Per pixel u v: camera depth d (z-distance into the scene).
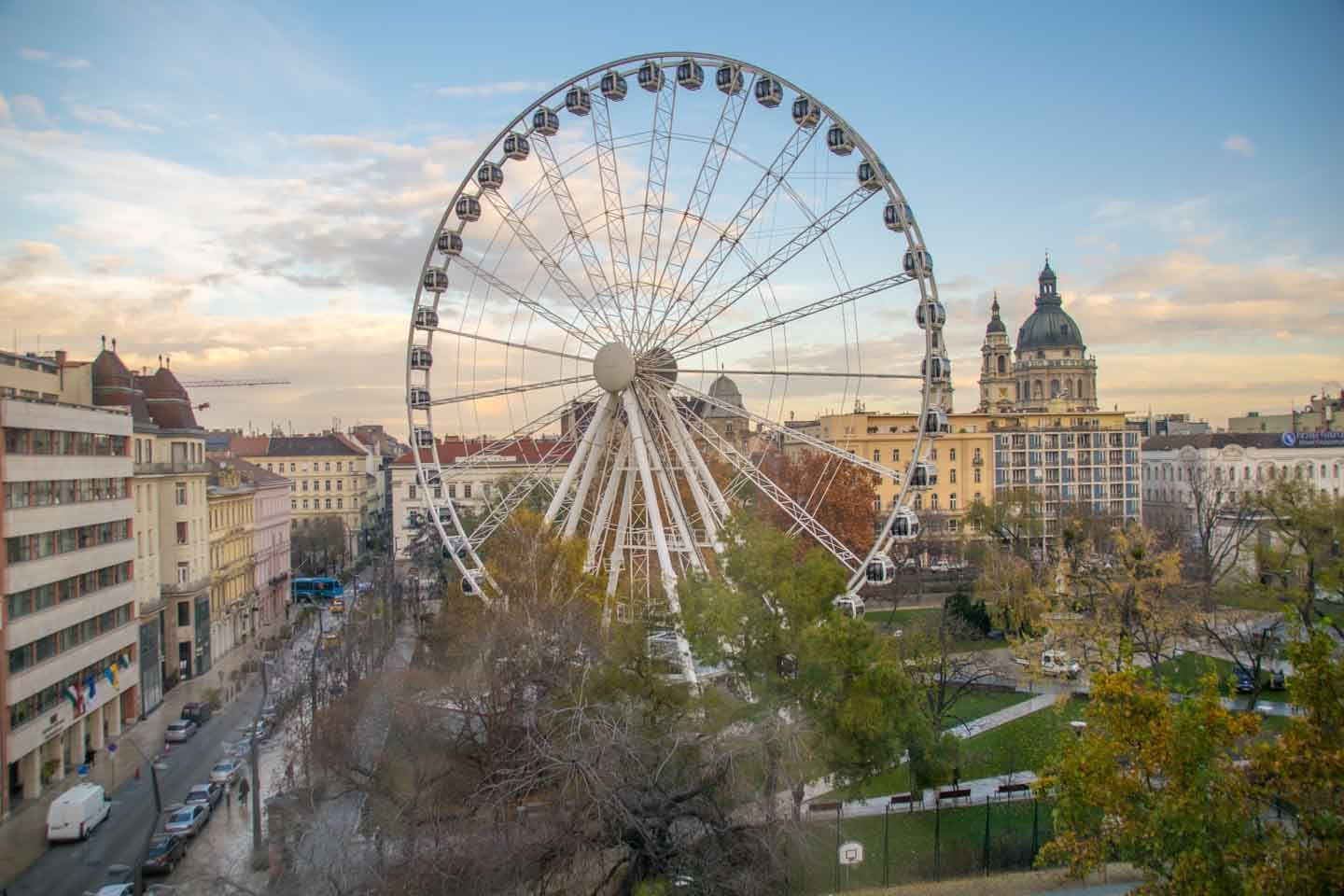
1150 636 70.06
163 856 46.62
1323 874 22.16
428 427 65.19
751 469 61.94
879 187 57.25
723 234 59.69
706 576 44.06
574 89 62.44
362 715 47.56
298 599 144.00
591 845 32.12
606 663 42.91
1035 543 126.88
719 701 39.03
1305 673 24.33
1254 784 25.70
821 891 36.84
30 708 58.16
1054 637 64.25
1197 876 24.70
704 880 31.00
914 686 47.72
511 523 65.00
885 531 56.97
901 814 46.72
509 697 47.41
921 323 56.44
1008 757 55.16
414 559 131.38
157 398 96.25
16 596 56.88
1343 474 156.38
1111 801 27.22
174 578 89.88
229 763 62.47
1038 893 35.62
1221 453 155.50
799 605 39.50
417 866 33.00
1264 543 88.00
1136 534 72.50
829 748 37.62
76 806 51.16
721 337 59.94
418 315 64.50
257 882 41.91
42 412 61.00
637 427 60.78
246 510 116.31
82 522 66.38
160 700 82.00
